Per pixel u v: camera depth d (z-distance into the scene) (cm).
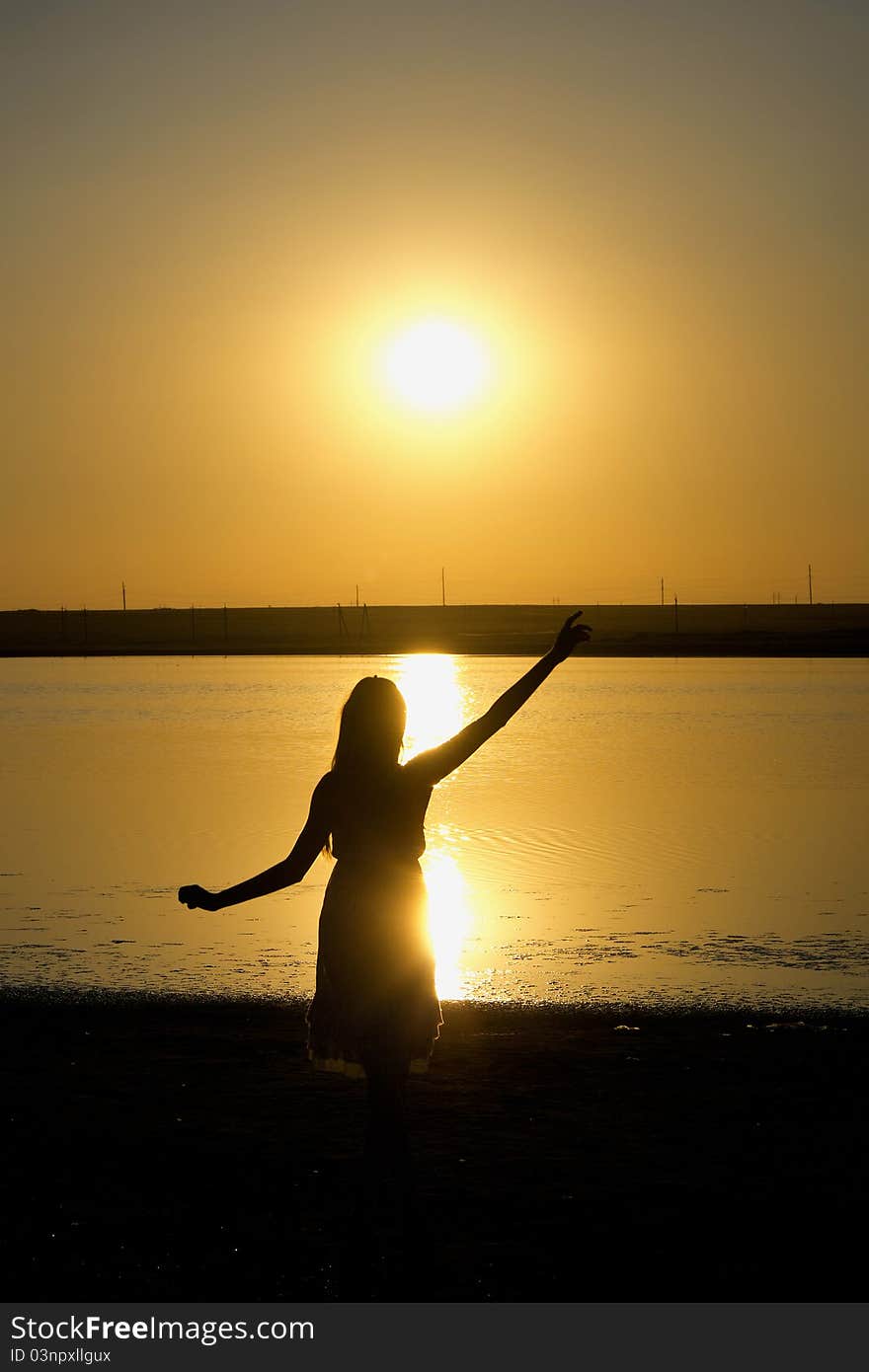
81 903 1386
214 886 1479
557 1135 679
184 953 1152
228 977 1059
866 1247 546
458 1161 643
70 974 1072
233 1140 673
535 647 13275
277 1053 834
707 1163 638
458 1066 805
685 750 3284
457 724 4134
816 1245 548
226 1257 543
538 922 1276
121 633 18912
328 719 4519
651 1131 684
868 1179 616
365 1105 729
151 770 2870
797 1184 610
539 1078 780
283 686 6656
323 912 559
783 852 1712
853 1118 704
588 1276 524
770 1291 512
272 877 555
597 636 14725
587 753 3222
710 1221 570
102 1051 841
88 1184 615
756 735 3700
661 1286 515
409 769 561
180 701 5509
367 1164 539
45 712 4900
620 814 2102
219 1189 609
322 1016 554
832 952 1148
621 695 5628
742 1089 757
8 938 1215
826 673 7569
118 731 3984
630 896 1411
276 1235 562
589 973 1073
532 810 2152
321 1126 694
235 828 1959
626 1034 883
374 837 555
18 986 1030
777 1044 855
